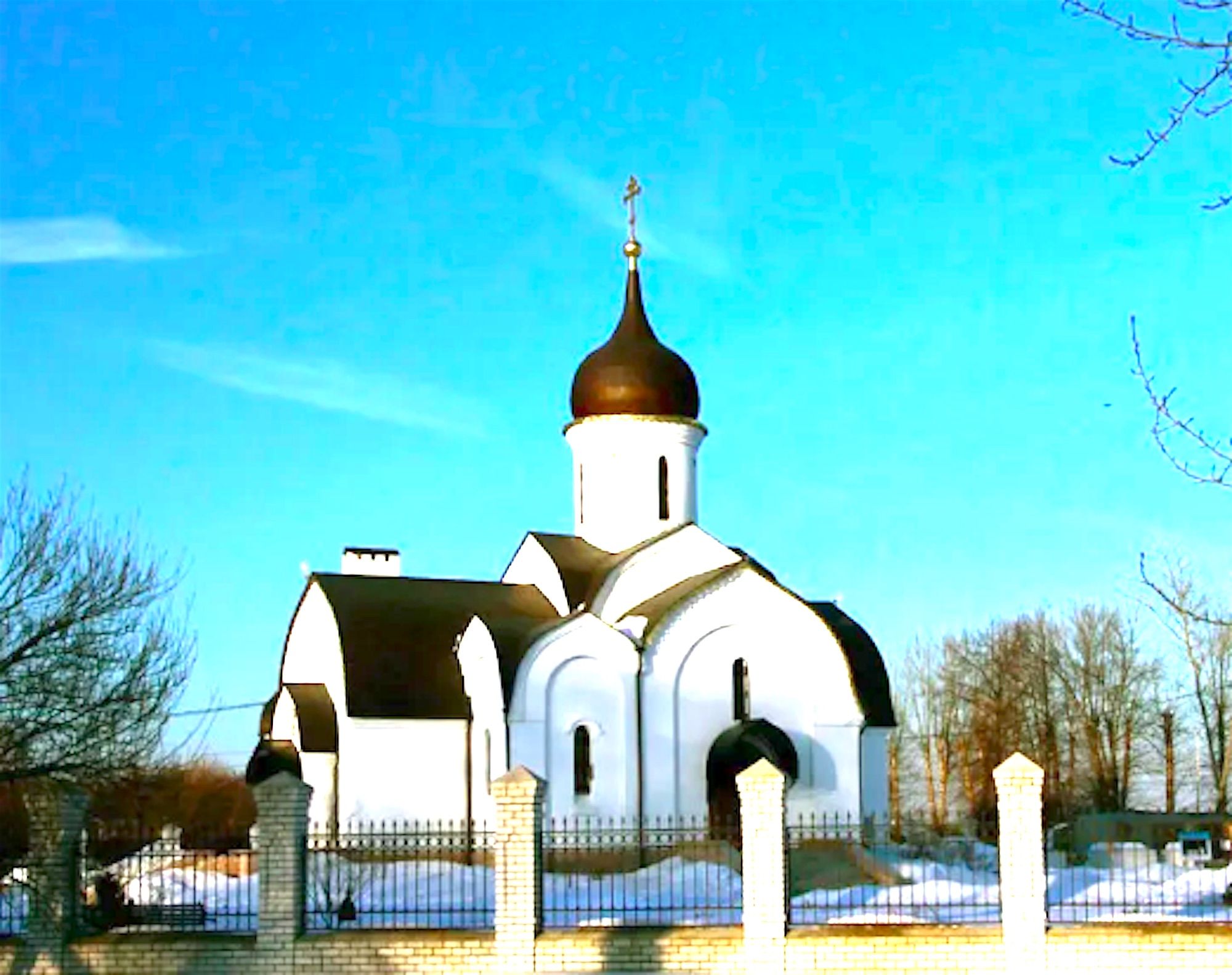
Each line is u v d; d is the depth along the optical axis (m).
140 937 24.22
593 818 41.59
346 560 49.56
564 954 23.86
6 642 24.66
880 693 48.16
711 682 44.06
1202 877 39.47
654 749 42.88
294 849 24.33
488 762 42.41
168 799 34.44
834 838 42.94
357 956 23.97
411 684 43.25
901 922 27.59
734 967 23.67
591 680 42.50
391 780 42.38
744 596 44.75
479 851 42.25
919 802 78.25
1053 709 71.56
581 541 48.81
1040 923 22.97
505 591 47.44
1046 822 67.81
